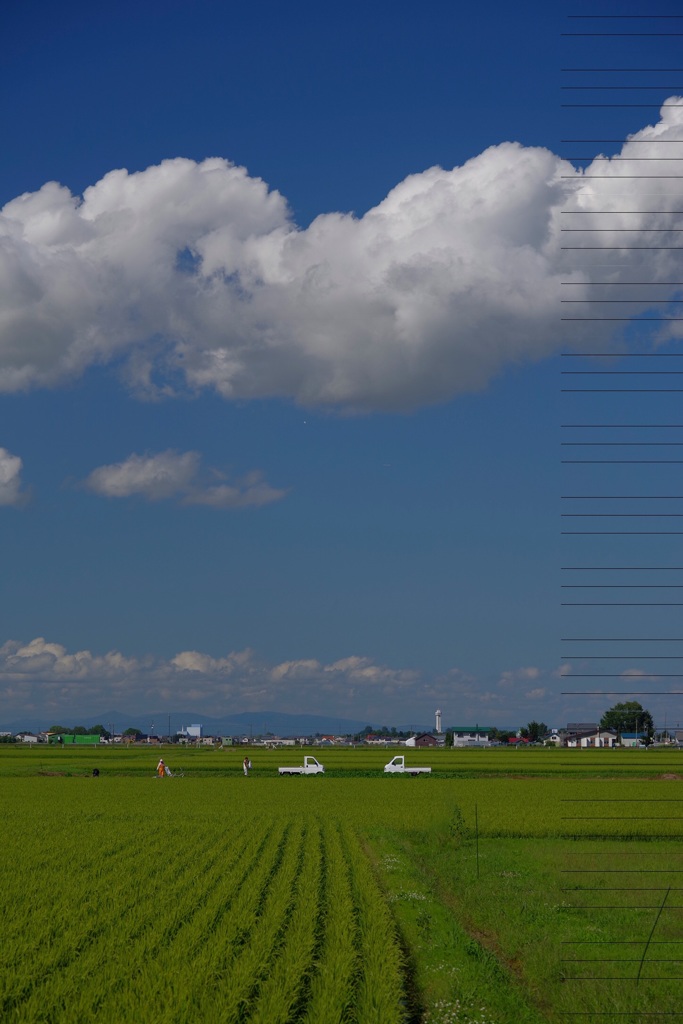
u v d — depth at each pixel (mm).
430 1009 16219
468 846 36312
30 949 18078
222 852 31109
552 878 28453
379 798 54719
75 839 34219
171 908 21609
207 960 17078
